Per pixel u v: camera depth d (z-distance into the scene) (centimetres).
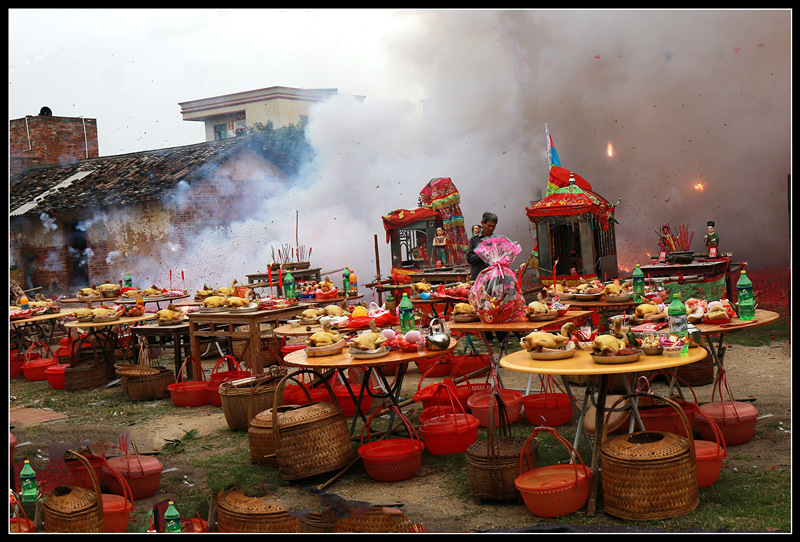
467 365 791
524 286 1688
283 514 385
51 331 1270
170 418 732
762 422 559
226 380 693
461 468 508
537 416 586
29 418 754
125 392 841
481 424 589
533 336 430
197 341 830
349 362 500
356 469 521
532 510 412
